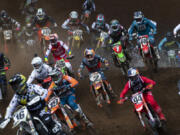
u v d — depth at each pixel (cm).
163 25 4294
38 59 1731
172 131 1535
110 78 2402
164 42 2705
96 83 1766
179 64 2608
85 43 3197
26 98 1329
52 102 1438
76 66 2817
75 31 2684
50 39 2009
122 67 2259
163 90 2044
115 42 2219
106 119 1777
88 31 2783
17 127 1780
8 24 2984
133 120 1720
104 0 5200
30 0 3381
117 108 1892
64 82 1520
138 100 1454
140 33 2288
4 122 1286
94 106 1969
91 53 1795
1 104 2088
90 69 1844
